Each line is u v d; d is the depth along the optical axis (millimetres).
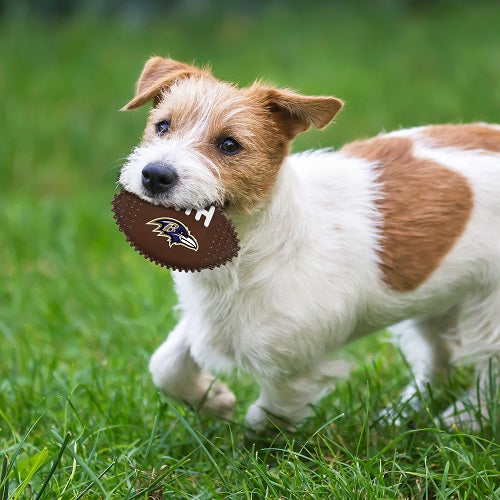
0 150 17172
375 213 7324
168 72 7316
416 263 7359
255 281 6984
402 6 26219
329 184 7332
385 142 7801
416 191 7418
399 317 7703
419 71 20531
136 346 9438
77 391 8344
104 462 7031
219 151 6633
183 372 7730
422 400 7680
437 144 7781
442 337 8531
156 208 6500
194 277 7152
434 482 6613
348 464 7160
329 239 7152
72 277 11281
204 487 6805
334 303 7137
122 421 7816
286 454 7379
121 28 23609
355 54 21953
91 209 13938
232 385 8828
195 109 6711
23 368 8859
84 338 9859
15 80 19859
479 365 7949
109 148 17422
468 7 25953
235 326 7168
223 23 24891
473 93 18562
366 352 9633
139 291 10773
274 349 7121
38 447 7402
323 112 6809
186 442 7582
